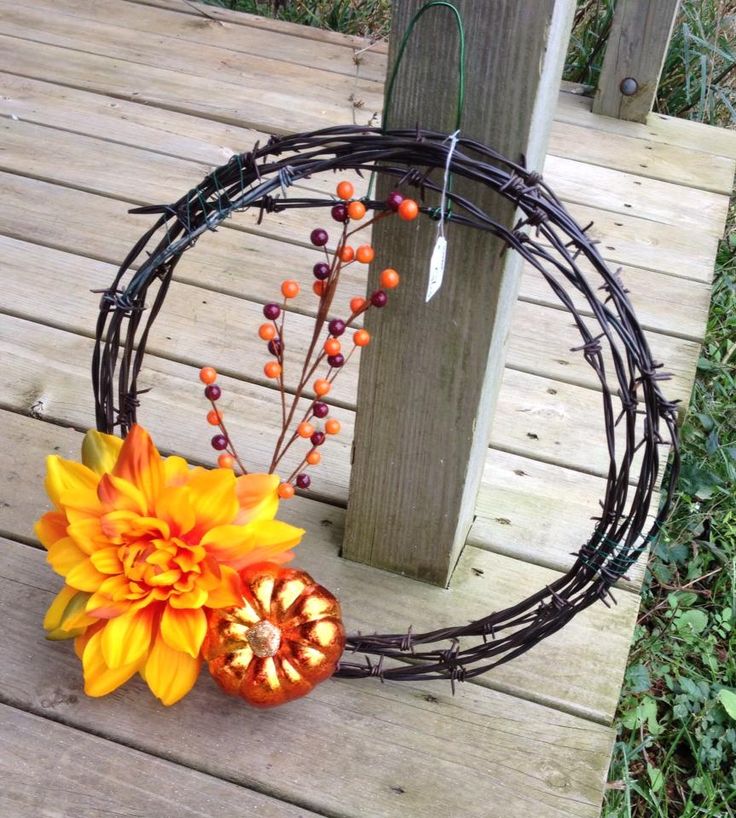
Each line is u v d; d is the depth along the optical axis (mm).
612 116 2330
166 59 2377
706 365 1874
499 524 1303
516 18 769
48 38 2420
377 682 1090
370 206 854
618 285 809
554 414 1500
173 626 941
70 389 1452
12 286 1646
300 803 978
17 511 1252
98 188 1909
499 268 907
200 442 1383
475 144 814
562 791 1002
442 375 1007
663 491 1578
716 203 2059
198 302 1654
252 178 879
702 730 1294
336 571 1213
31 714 1029
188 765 1000
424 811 977
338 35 2562
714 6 2633
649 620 1444
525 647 1033
